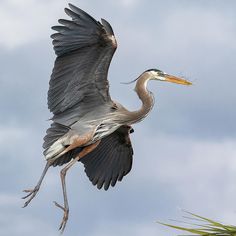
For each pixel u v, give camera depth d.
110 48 11.31
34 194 11.60
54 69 11.41
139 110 12.97
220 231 5.12
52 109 11.81
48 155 12.04
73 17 11.06
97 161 13.16
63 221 11.62
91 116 12.17
